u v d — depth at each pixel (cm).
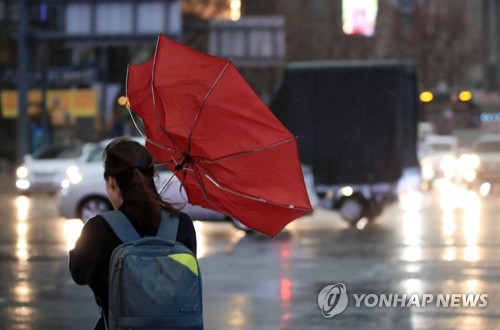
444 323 1883
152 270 829
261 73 11825
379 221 4269
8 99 9794
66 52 10338
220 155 907
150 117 929
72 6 6775
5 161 10038
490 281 2367
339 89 4266
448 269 2584
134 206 879
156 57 920
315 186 4222
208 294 2223
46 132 8775
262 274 2536
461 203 5478
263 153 911
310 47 13012
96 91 9562
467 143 9012
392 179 4184
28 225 4022
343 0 13288
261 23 7038
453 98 7075
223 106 896
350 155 4228
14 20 9556
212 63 910
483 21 17250
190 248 900
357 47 13225
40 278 2491
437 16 14925
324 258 2869
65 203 3866
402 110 4241
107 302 891
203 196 960
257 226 949
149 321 823
